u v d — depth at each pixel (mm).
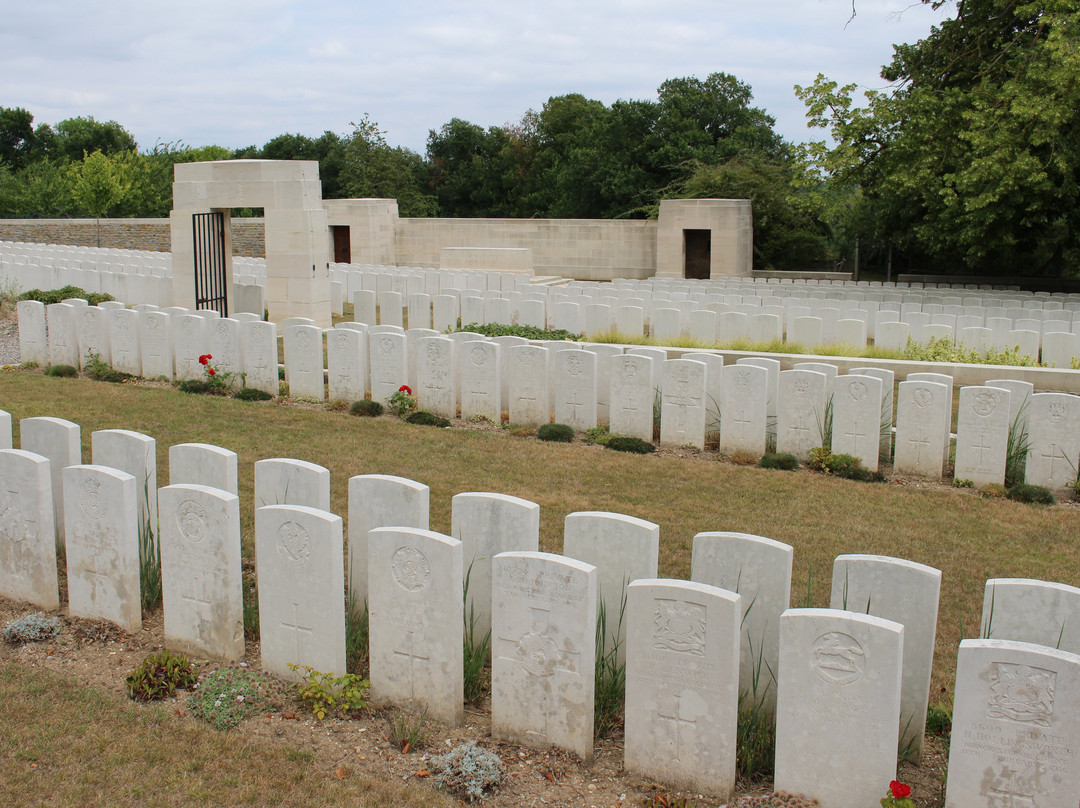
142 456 9031
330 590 6887
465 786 5746
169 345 17391
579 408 14344
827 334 20750
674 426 13797
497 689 6406
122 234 45375
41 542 8273
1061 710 4848
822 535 10383
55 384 17016
